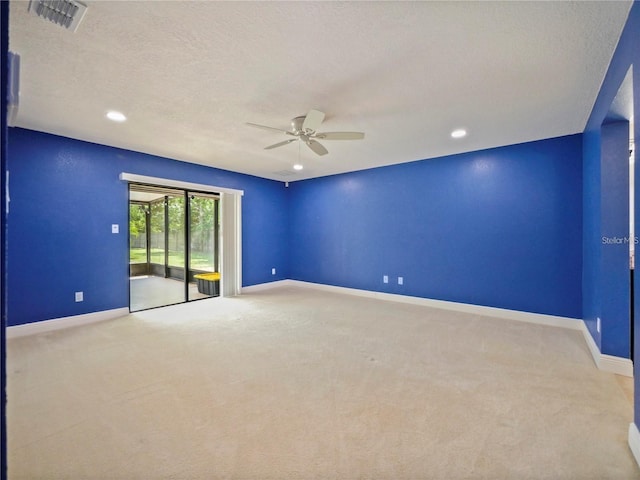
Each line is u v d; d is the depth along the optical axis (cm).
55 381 239
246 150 434
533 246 397
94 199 401
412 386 233
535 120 322
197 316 423
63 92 261
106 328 370
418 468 154
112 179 417
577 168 366
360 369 261
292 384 236
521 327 375
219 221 589
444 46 198
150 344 317
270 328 371
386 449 167
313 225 635
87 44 196
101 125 337
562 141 375
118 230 422
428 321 400
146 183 451
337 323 391
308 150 434
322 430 183
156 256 698
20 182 346
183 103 283
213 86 251
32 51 202
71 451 164
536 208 394
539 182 392
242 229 588
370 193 552
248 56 210
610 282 260
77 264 387
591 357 286
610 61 212
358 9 167
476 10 167
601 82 242
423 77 237
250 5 164
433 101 277
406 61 216
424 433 180
